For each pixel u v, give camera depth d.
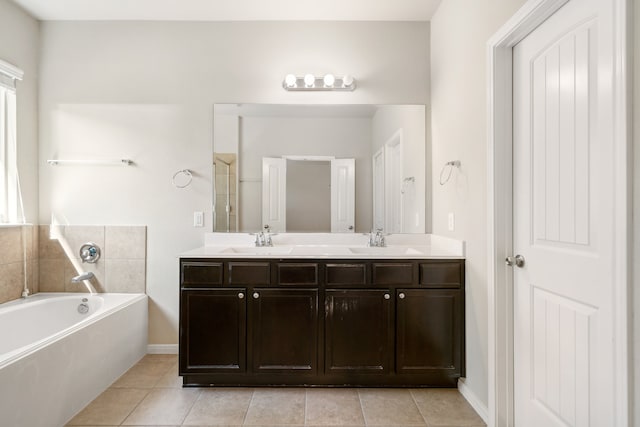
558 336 1.38
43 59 2.65
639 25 0.98
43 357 1.65
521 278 1.63
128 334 2.41
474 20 1.93
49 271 2.65
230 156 2.70
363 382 2.15
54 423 1.71
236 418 1.83
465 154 2.06
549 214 1.43
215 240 2.68
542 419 1.48
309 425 1.78
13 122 2.47
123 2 2.44
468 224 2.04
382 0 2.43
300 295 2.11
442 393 2.10
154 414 1.86
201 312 2.11
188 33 2.67
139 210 2.68
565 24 1.32
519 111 1.64
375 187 2.71
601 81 1.14
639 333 0.98
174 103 2.68
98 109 2.66
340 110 2.71
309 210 2.72
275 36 2.69
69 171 2.66
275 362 2.10
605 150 1.13
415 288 2.11
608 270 1.13
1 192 2.43
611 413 1.10
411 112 2.69
